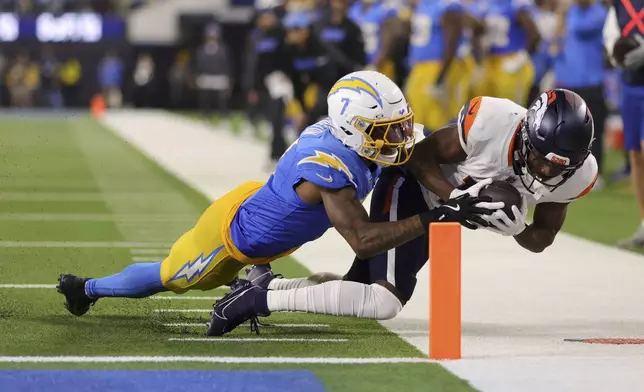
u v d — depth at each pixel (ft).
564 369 55.77
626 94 103.65
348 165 60.39
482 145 61.82
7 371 53.78
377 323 68.03
